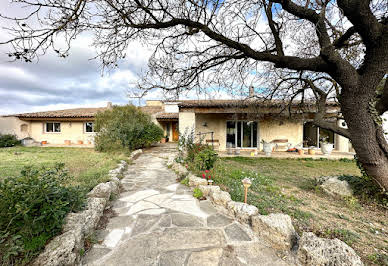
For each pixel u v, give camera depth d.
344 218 2.73
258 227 2.27
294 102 7.43
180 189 4.09
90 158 7.32
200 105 8.17
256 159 8.52
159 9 2.63
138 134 10.47
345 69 2.73
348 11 2.30
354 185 3.68
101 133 10.12
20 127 14.55
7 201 1.60
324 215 2.82
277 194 3.70
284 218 2.19
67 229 1.92
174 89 3.99
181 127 8.48
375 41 2.47
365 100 2.86
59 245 1.64
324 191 3.92
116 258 1.85
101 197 3.13
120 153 8.73
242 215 2.58
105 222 2.58
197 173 4.80
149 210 2.99
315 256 1.64
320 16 2.60
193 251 1.96
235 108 7.95
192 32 3.17
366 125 2.98
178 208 3.08
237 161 8.05
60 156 8.16
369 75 2.69
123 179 4.93
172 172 5.75
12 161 6.89
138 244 2.08
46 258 1.52
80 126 15.14
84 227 2.09
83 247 1.92
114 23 2.62
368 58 2.66
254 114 8.07
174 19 2.76
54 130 15.31
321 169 6.58
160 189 4.09
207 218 2.72
